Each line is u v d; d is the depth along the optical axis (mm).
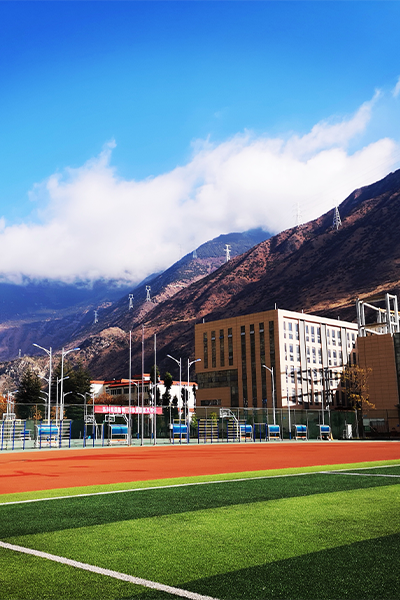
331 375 146125
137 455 34562
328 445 50500
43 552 7094
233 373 142625
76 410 67125
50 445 49656
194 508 10500
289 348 137125
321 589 5621
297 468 20734
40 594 5527
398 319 116688
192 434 72875
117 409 56906
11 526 8805
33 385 156500
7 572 6234
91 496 12484
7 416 64500
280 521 9023
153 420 59625
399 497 11758
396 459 26656
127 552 7078
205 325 151000
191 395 164250
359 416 86375
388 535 7918
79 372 165750
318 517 9359
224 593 5531
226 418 73375
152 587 5719
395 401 97438
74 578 6020
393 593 5496
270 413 81062
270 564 6480
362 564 6445
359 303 115500
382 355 100188
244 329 142500
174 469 21734
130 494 12766
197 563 6547
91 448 48656
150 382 140875
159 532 8258
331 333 151500
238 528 8484
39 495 12867
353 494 12273
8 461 28531
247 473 18406
